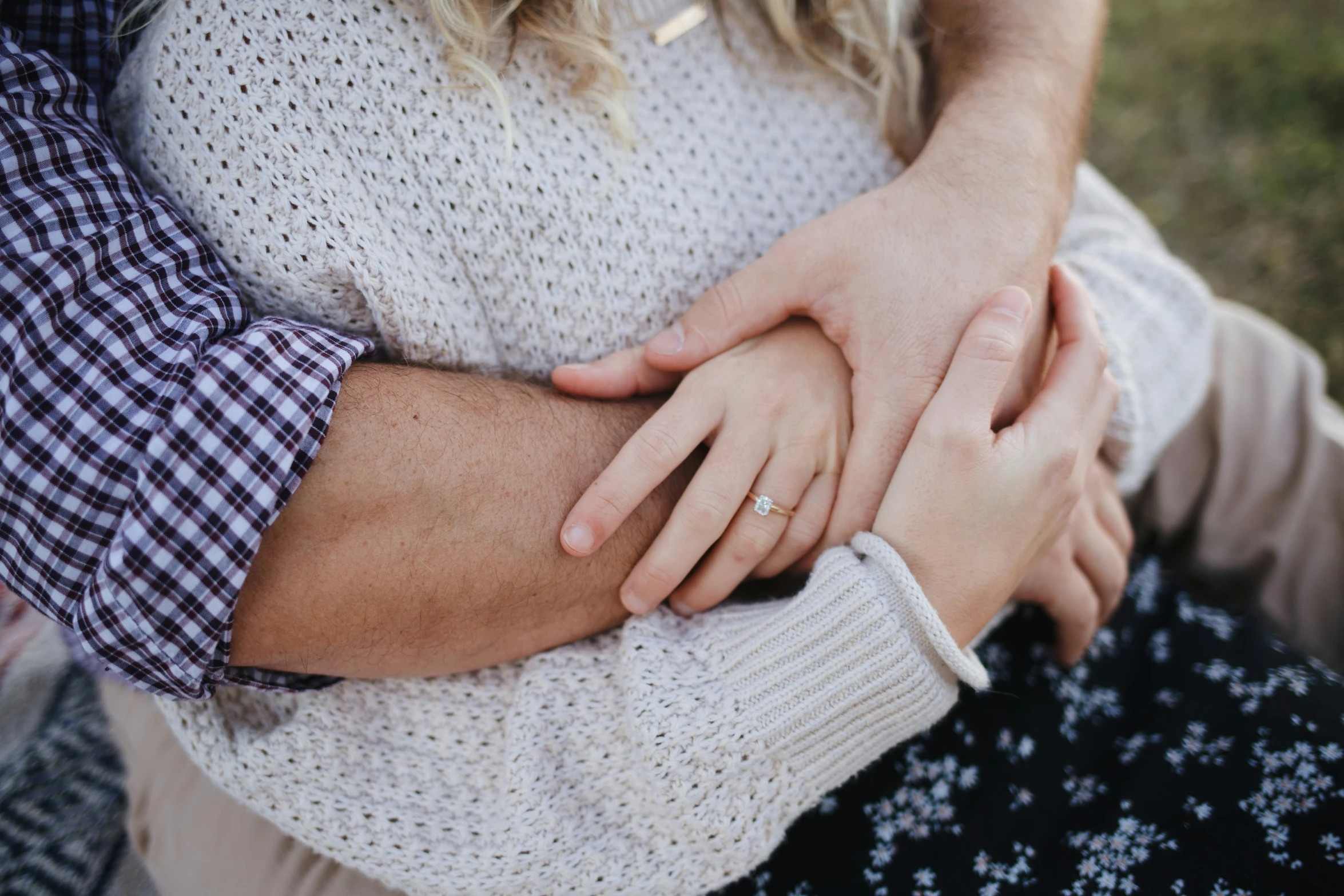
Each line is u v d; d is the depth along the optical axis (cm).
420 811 53
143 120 52
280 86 51
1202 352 65
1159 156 130
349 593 49
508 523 51
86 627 47
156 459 47
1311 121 129
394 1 52
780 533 55
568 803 52
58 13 54
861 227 56
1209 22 143
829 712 51
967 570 52
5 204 48
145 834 65
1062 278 58
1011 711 59
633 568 54
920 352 55
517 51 54
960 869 56
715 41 58
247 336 49
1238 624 61
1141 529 72
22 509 47
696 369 55
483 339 55
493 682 54
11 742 74
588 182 54
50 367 48
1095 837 56
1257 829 54
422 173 53
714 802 51
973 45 60
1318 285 116
